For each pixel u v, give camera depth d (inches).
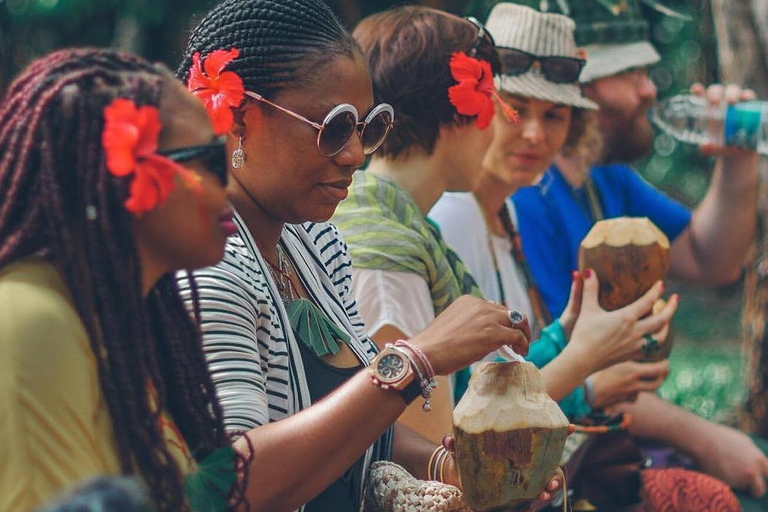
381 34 151.1
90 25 470.3
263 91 108.5
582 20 213.2
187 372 91.1
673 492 172.2
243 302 102.4
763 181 264.8
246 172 110.4
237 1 111.1
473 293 152.0
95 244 80.0
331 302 120.5
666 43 479.5
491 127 153.9
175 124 82.0
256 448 93.9
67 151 79.5
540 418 100.0
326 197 111.7
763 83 275.0
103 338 80.9
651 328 151.3
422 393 98.5
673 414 195.2
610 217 214.4
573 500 166.4
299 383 107.8
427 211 152.3
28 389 75.6
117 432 80.6
